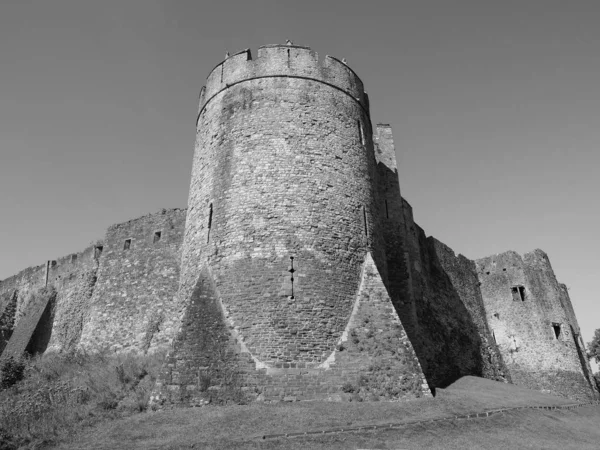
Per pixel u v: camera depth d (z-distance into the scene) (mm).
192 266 19172
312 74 21172
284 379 15453
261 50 21453
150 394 15273
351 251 18750
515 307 36188
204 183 20359
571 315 40750
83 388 17234
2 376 21875
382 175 27578
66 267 33938
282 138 19547
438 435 13547
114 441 12492
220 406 14609
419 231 31469
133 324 26516
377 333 17000
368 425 13422
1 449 12336
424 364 23281
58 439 12797
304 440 12336
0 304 37719
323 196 18969
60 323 31219
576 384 33812
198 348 15992
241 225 18172
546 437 15750
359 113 22250
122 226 30266
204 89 23125
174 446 11844
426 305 28234
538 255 38031
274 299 16719
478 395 20453
